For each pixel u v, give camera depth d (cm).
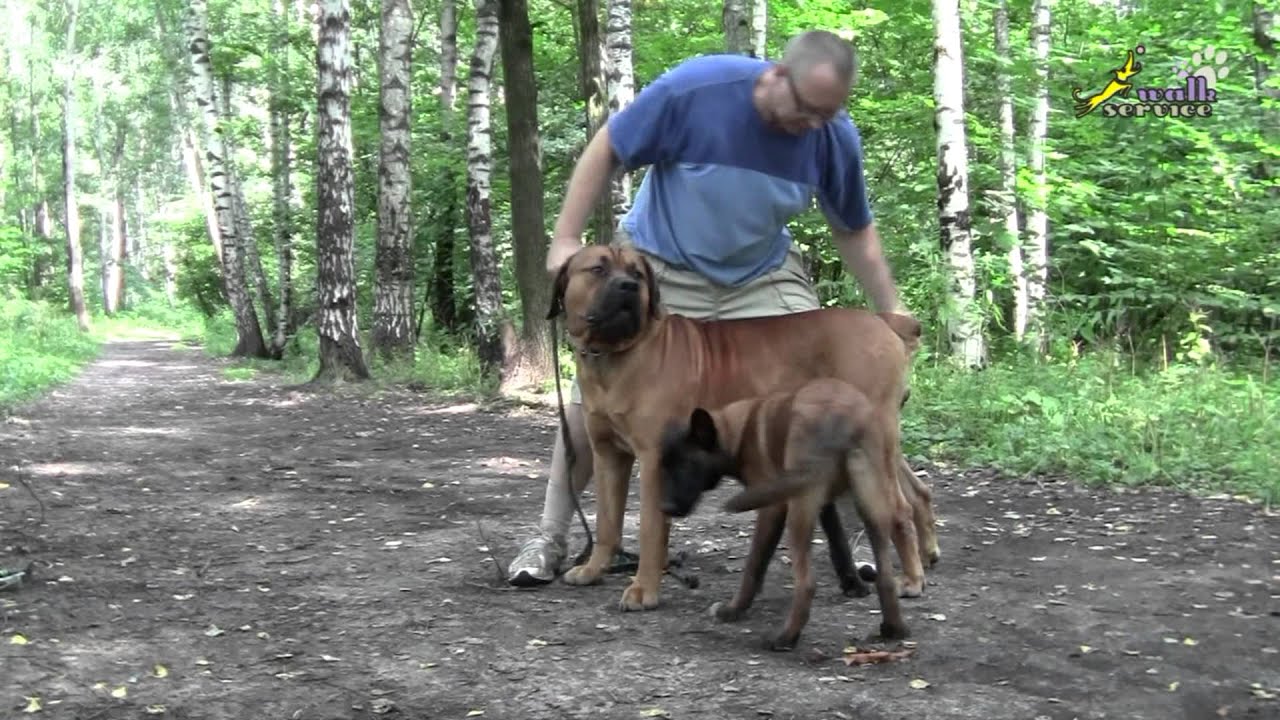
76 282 4138
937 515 633
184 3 2600
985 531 588
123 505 677
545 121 1877
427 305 2336
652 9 1848
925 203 1491
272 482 771
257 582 486
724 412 400
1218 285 1295
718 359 427
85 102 5312
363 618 429
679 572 498
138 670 368
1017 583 475
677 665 369
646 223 469
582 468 493
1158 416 828
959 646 388
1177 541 560
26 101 5062
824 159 441
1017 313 1335
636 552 528
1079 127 1494
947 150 1093
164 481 775
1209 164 1366
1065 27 1805
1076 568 503
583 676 360
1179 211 1351
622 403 425
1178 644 391
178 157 5881
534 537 495
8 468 824
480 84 1527
